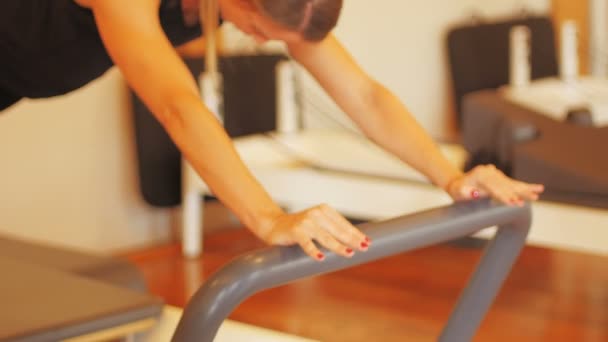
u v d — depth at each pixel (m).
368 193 3.57
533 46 5.45
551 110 4.21
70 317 1.76
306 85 4.82
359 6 5.01
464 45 5.17
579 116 3.56
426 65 5.38
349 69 1.68
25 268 2.07
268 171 3.83
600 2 6.04
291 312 3.54
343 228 1.18
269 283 1.12
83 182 4.18
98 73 1.82
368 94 1.69
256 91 4.43
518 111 3.44
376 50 5.11
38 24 1.70
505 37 5.31
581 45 5.98
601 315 3.46
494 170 1.51
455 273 4.00
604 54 6.04
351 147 4.04
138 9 1.41
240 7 1.48
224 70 4.31
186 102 1.31
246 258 1.12
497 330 3.30
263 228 1.20
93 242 4.25
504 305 3.57
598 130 3.30
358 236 1.18
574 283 3.83
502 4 5.71
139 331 1.87
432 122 5.44
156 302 1.88
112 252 4.30
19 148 3.96
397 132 1.66
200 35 1.68
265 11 1.42
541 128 3.35
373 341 3.22
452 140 4.29
